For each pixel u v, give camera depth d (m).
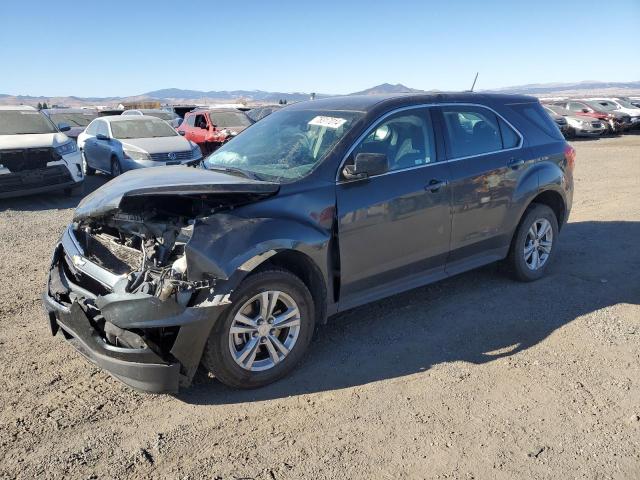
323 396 3.57
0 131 10.88
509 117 5.36
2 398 3.54
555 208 5.89
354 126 4.23
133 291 3.28
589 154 18.70
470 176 4.77
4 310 4.96
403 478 2.80
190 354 3.29
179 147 12.72
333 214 3.91
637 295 5.25
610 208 9.34
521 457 2.96
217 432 3.20
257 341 3.59
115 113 24.27
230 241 3.38
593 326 4.57
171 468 2.89
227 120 18.33
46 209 10.05
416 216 4.40
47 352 4.18
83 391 3.64
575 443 3.07
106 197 3.71
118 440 3.12
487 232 5.05
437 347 4.24
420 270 4.63
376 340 4.37
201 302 3.27
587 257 6.50
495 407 3.42
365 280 4.21
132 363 3.23
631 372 3.85
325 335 4.46
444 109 4.82
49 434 3.17
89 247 4.08
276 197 3.74
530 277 5.62
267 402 3.51
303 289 3.73
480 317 4.78
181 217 3.76
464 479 2.79
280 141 4.54
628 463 2.91
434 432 3.17
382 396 3.56
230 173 4.24
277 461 2.93
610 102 29.70
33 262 6.48
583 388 3.63
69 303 3.69
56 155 10.60
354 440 3.11
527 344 4.28
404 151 4.45
